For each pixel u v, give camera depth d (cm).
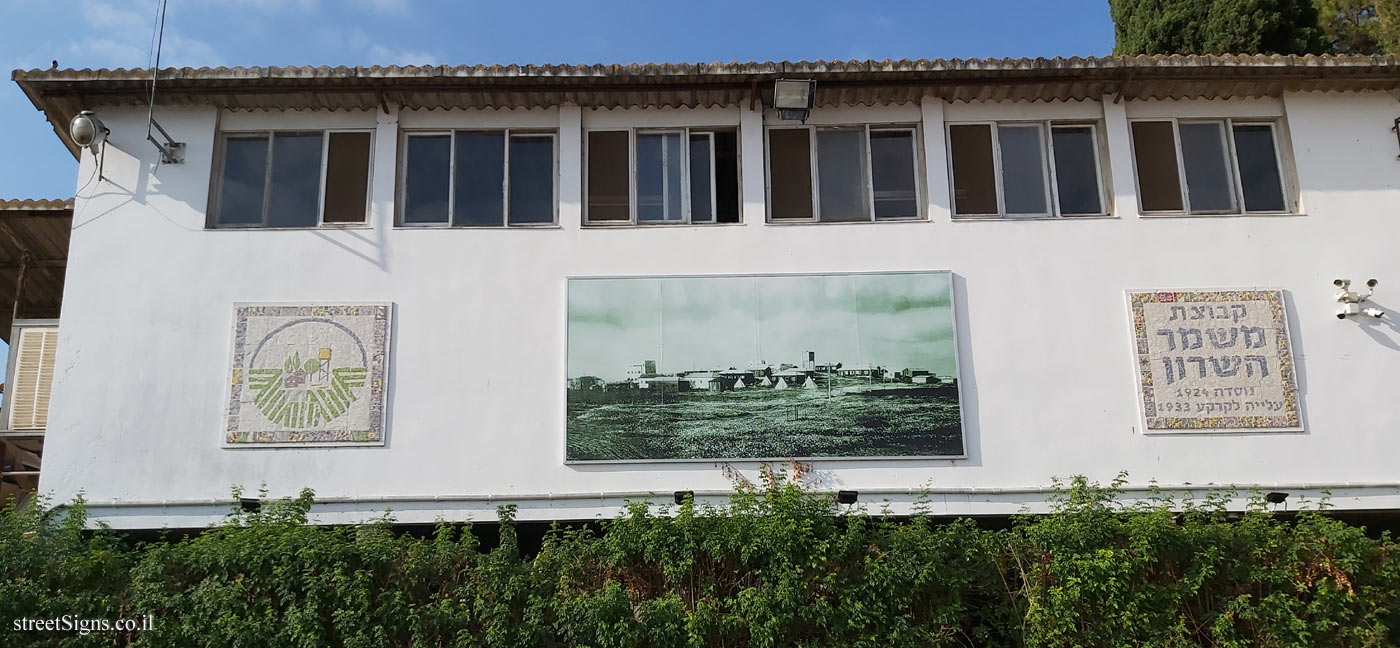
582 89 1449
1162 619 1202
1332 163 1475
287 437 1373
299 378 1393
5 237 1555
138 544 1263
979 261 1441
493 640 1177
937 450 1371
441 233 1453
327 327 1412
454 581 1227
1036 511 1353
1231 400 1388
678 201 1484
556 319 1423
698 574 1236
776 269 1439
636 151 1502
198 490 1354
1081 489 1288
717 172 1496
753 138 1491
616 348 1405
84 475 1352
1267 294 1423
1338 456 1368
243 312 1412
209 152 1473
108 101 1466
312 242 1444
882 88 1457
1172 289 1427
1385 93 1501
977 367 1402
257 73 1416
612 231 1455
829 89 1455
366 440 1374
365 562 1197
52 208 1483
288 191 1478
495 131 1505
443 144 1502
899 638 1194
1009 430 1381
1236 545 1238
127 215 1444
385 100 1465
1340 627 1204
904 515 1347
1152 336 1409
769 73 1419
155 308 1412
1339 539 1219
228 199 1474
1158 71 1429
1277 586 1224
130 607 1182
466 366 1405
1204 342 1407
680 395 1390
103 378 1384
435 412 1388
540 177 1495
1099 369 1401
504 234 1455
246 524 1286
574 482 1366
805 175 1490
